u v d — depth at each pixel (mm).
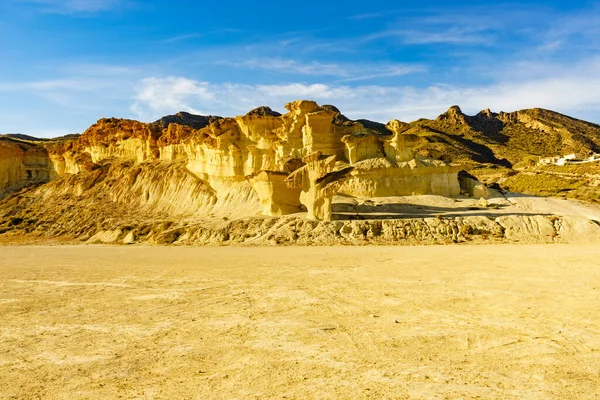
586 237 38531
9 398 7914
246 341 11125
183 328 12523
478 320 12578
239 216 51281
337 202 49562
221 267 26016
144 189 70000
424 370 8820
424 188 55062
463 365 9078
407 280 19672
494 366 8984
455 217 42750
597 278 19297
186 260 30562
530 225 41344
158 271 25016
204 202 60969
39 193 84750
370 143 56906
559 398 7379
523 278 19609
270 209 48500
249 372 8961
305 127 57312
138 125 84375
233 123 62938
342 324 12555
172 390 8117
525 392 7648
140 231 52688
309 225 41781
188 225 49656
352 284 18984
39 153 100000
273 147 57906
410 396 7555
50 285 20969
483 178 106875
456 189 56906
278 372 8922
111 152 88125
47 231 64688
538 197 55969
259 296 16906
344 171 43562
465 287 17688
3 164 95250
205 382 8477
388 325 12320
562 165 109875
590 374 8453
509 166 139375
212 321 13250
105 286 20281
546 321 12289
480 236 39594
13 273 25656
